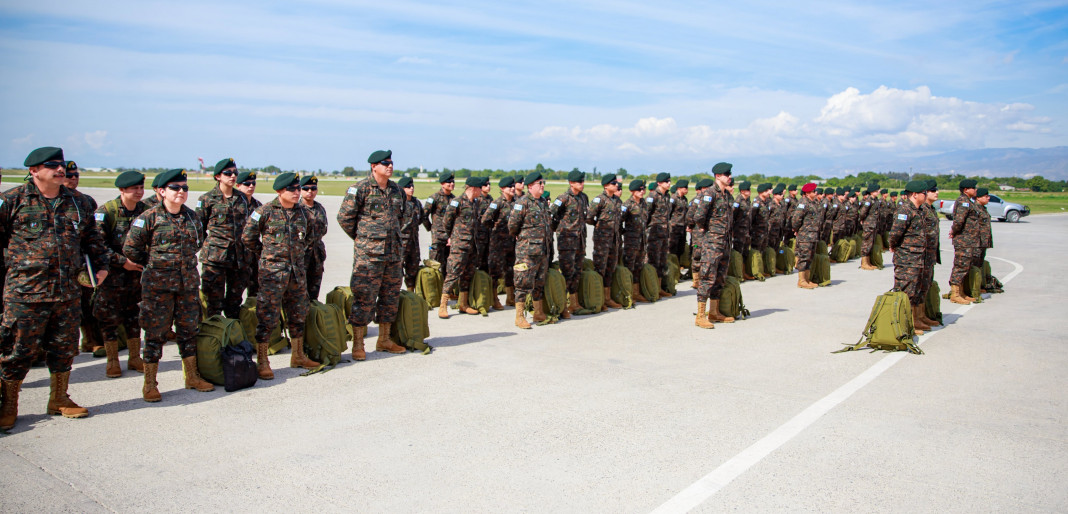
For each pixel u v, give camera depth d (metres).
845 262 16.47
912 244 7.74
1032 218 38.03
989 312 9.30
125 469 3.96
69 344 4.89
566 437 4.48
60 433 4.56
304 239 6.20
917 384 5.76
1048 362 6.53
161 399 5.34
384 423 4.76
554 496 3.60
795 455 4.17
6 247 4.80
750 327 8.36
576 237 9.26
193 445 4.35
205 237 6.97
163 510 3.44
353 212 6.54
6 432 4.57
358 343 6.61
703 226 8.30
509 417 4.88
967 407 5.13
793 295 11.07
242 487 3.72
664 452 4.21
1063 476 3.88
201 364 5.68
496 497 3.59
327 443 4.38
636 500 3.55
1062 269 14.25
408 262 10.19
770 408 5.10
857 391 5.55
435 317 9.14
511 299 10.13
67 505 3.49
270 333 6.01
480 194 9.87
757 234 13.69
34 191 4.71
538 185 8.19
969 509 3.46
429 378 5.95
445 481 3.79
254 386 5.70
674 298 10.97
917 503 3.53
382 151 6.49
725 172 8.23
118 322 6.03
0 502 3.51
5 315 4.59
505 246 10.30
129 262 5.26
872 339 7.04
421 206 10.80
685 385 5.72
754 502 3.53
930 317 8.34
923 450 4.26
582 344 7.37
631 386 5.69
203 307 7.23
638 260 10.70
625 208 10.27
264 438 4.47
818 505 3.50
